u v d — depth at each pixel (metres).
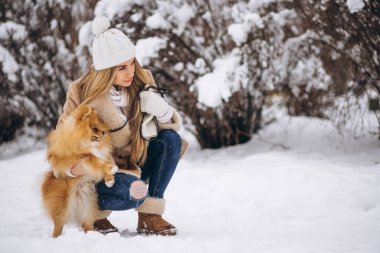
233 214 4.47
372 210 4.09
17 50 8.23
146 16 6.96
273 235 3.66
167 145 3.43
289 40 7.16
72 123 3.09
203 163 7.04
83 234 3.12
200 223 4.12
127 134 3.31
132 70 3.28
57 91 8.60
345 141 7.55
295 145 7.69
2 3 8.21
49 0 7.79
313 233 3.70
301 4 6.72
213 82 6.75
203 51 7.18
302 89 7.69
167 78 7.37
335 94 7.30
